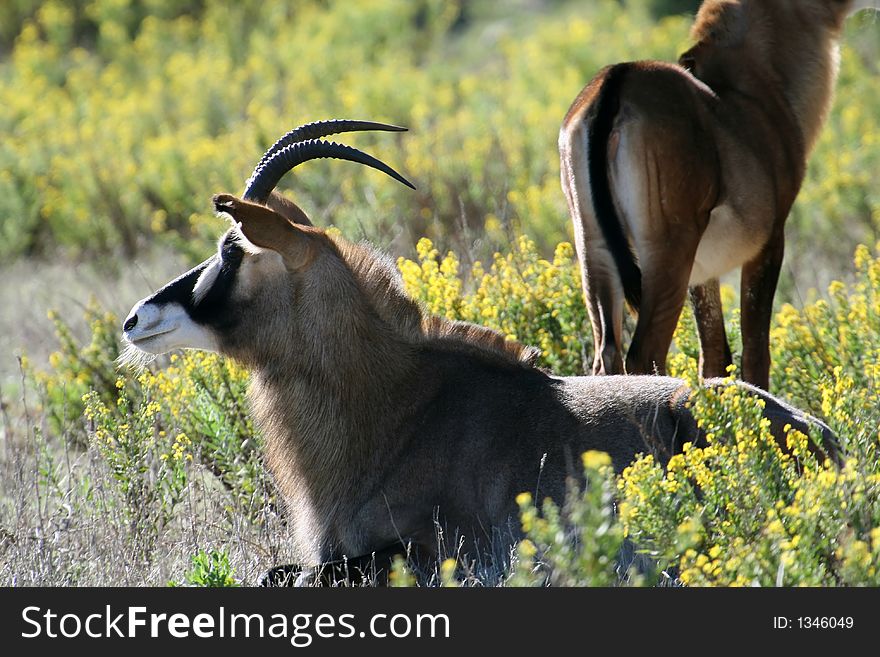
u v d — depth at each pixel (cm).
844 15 2931
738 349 2864
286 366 1930
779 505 1598
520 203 4075
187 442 2228
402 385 1922
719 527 1622
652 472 1595
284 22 11319
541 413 1873
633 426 1828
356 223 3769
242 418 2425
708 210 2575
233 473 2262
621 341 2598
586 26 8738
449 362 1942
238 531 2053
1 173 5616
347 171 4834
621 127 2489
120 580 1919
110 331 2886
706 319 2730
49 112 7512
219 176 5253
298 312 1912
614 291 2536
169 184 5350
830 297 3253
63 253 5247
